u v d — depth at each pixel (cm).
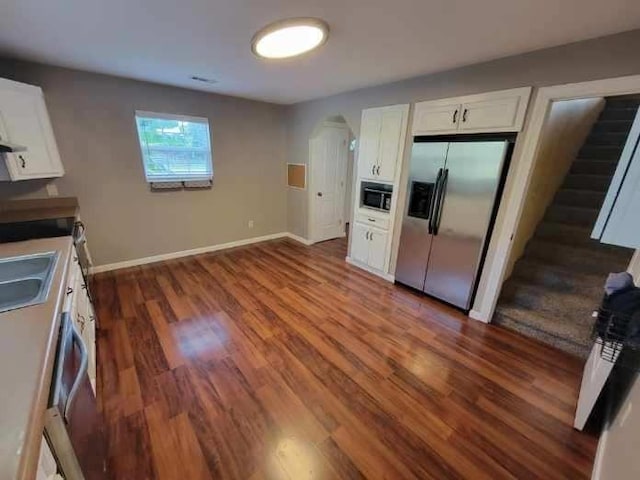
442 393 183
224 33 187
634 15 146
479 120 236
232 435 153
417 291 318
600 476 128
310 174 452
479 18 159
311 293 313
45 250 179
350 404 174
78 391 94
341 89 343
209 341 228
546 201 298
